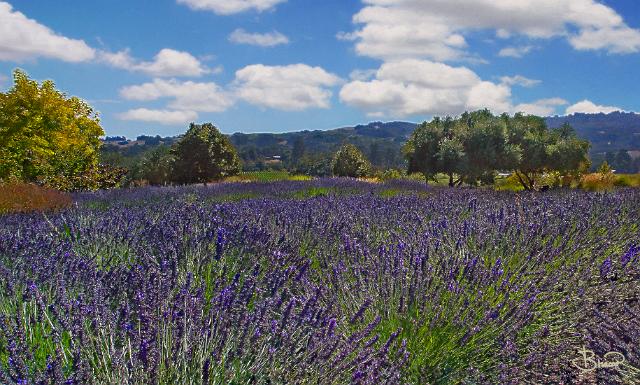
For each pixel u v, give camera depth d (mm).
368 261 3979
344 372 2650
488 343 3111
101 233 4902
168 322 2668
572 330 3428
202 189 16750
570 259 4488
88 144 24234
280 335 2730
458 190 16344
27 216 6898
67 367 2311
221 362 2467
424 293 3406
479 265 3855
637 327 3217
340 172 51750
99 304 2758
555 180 30047
